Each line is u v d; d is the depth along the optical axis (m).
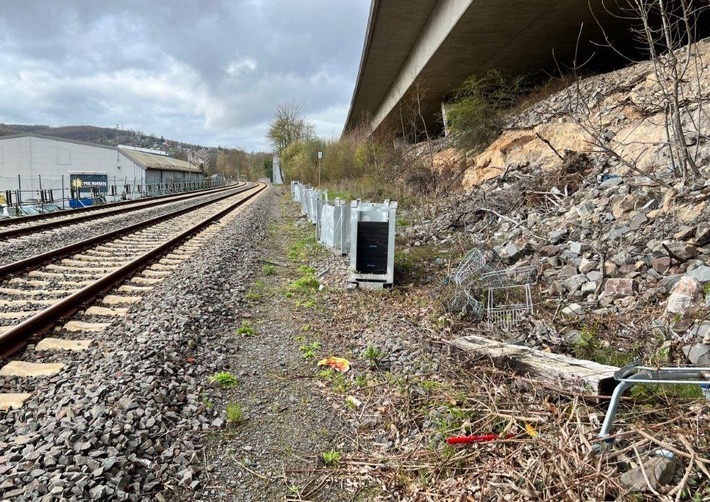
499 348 4.87
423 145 23.56
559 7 13.79
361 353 5.52
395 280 8.66
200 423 4.04
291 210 26.36
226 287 8.44
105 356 5.12
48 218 19.67
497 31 15.81
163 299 7.24
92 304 7.19
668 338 4.69
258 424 4.14
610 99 12.15
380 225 8.34
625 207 7.53
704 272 5.23
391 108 29.14
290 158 55.22
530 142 13.66
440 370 4.81
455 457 3.38
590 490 2.73
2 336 5.19
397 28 19.55
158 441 3.63
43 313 6.01
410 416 4.07
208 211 24.75
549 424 3.50
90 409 3.90
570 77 17.66
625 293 5.81
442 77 21.86
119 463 3.24
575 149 11.65
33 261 9.49
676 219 6.41
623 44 17.77
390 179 20.81
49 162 53.22
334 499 3.25
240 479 3.44
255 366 5.34
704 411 3.35
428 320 6.42
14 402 4.16
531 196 10.57
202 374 4.96
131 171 54.59
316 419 4.23
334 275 9.46
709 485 2.65
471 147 17.36
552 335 5.26
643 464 2.79
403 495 3.22
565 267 6.81
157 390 4.30
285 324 6.84
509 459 3.25
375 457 3.64
